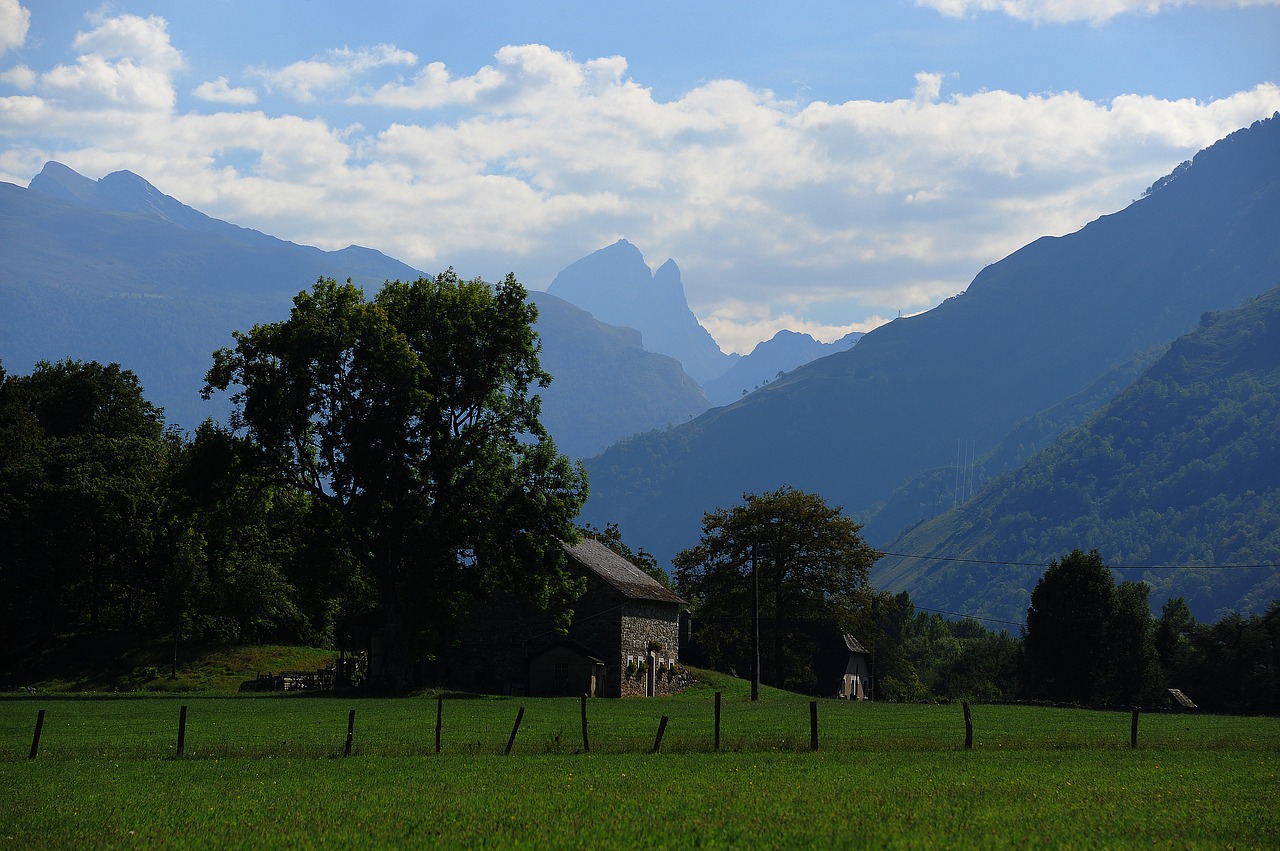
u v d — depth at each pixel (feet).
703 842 66.95
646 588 284.20
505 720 163.53
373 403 209.87
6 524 283.18
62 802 83.25
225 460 206.08
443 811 77.66
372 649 268.21
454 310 225.15
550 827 71.61
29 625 293.02
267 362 209.56
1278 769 106.83
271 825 73.77
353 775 96.48
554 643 261.03
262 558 291.17
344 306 212.84
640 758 109.81
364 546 221.25
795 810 77.51
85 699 210.38
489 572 223.71
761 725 164.66
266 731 140.97
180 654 290.76
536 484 226.79
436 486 221.66
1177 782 95.14
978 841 67.41
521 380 229.04
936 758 112.68
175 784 91.86
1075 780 95.35
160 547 284.20
